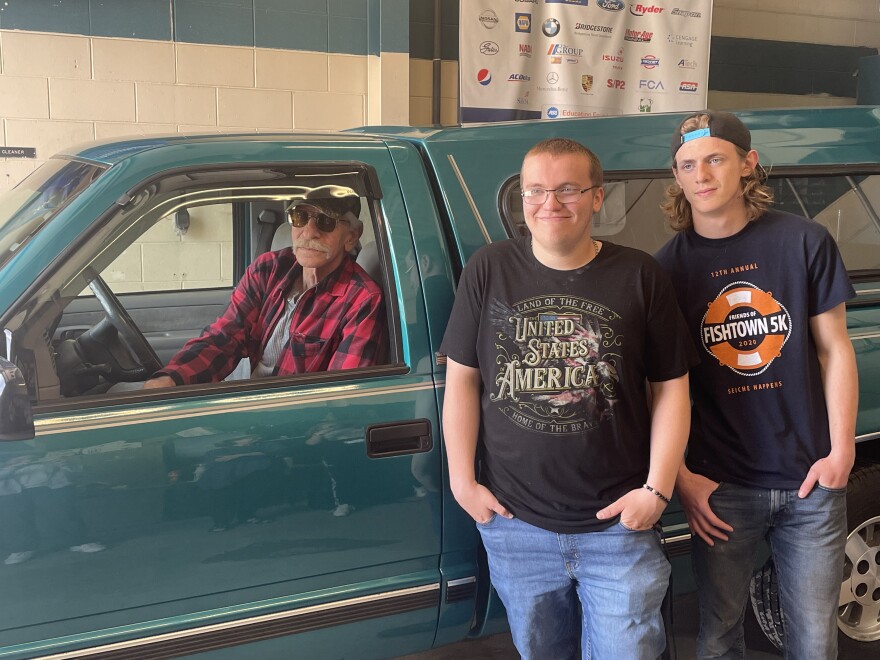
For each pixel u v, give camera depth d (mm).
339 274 2172
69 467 1750
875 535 2668
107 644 1825
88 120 4980
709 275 2010
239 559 1912
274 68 5371
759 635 2781
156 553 1838
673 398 1863
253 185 2018
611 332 1792
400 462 2037
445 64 5961
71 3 4820
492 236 2203
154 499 1819
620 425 1819
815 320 1963
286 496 1933
